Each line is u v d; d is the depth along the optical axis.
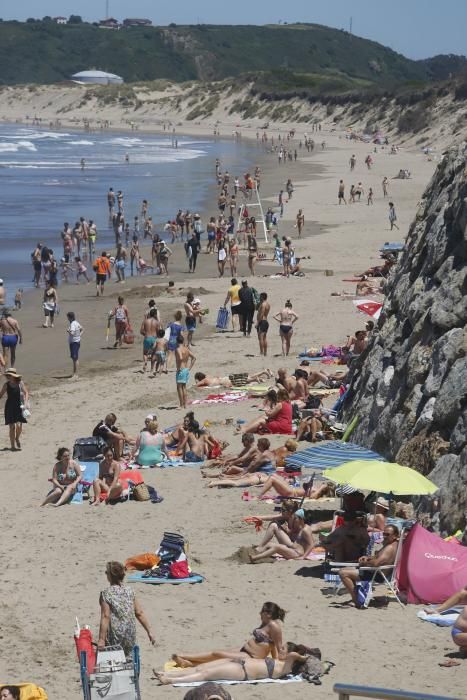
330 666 13.52
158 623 15.47
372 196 91.62
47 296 43.31
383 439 23.06
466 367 20.09
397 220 75.25
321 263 57.69
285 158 142.25
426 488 16.98
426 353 22.25
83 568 18.36
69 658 14.25
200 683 13.17
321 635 14.74
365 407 25.12
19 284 53.25
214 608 16.12
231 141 191.12
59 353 39.16
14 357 36.91
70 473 22.98
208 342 39.53
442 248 23.89
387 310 26.52
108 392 33.16
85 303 48.72
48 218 77.06
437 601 15.93
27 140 185.50
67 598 16.77
